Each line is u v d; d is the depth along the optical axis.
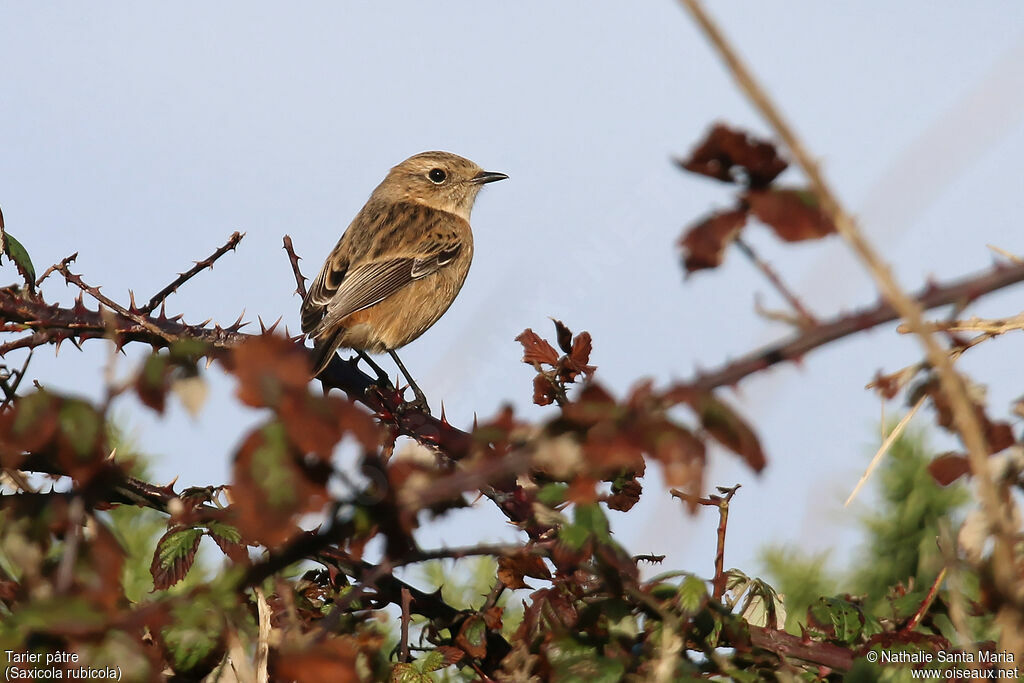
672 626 4.41
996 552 3.72
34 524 4.41
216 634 4.82
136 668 3.26
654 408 3.16
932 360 3.05
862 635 5.85
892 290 2.99
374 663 5.13
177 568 5.55
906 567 7.85
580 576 4.93
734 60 2.62
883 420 4.29
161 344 6.35
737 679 4.77
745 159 3.14
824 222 3.07
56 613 3.27
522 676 4.81
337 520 3.42
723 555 5.26
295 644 3.67
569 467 3.19
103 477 3.65
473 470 3.35
